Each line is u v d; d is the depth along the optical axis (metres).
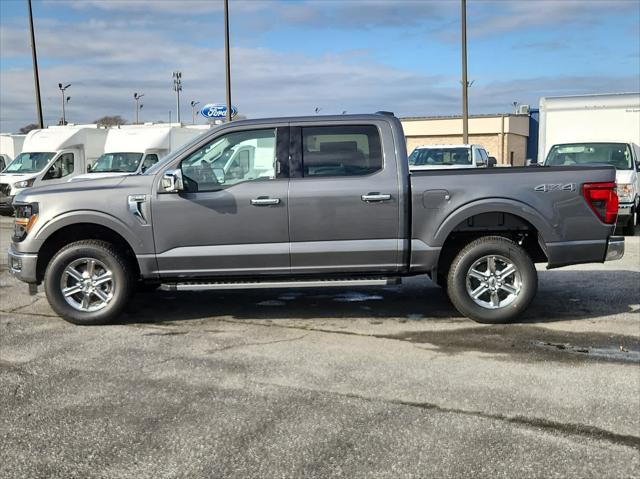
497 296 6.48
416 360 5.41
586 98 16.73
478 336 6.11
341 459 3.69
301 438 3.96
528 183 6.32
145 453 3.79
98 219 6.33
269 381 4.94
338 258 6.34
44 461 3.71
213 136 6.39
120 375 5.11
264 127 6.39
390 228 6.30
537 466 3.60
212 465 3.64
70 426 4.17
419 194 6.27
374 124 6.37
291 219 6.27
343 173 6.34
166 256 6.35
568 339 5.99
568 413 4.30
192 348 5.80
